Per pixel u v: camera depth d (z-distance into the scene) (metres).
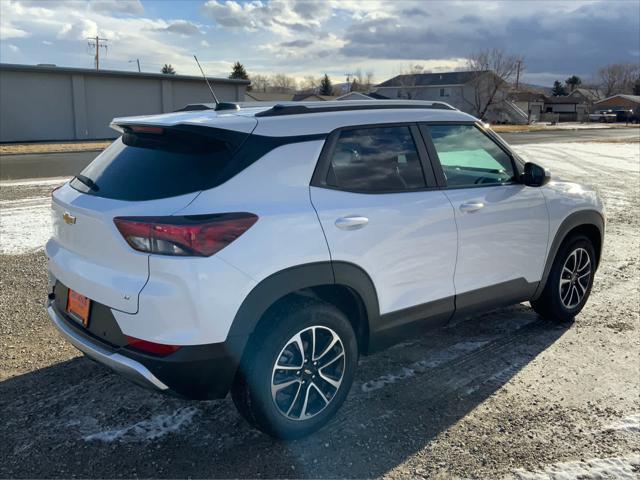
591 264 4.93
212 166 2.81
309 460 2.97
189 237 2.59
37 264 6.33
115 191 2.92
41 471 2.84
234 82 38.41
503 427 3.28
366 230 3.16
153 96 34.84
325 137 3.14
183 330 2.64
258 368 2.88
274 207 2.85
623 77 123.50
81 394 3.57
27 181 13.06
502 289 4.09
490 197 3.88
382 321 3.36
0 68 28.75
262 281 2.78
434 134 3.72
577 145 28.83
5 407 3.40
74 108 31.69
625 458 2.99
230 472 2.86
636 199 11.53
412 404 3.53
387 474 2.87
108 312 2.81
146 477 2.81
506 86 70.56
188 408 3.45
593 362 4.12
